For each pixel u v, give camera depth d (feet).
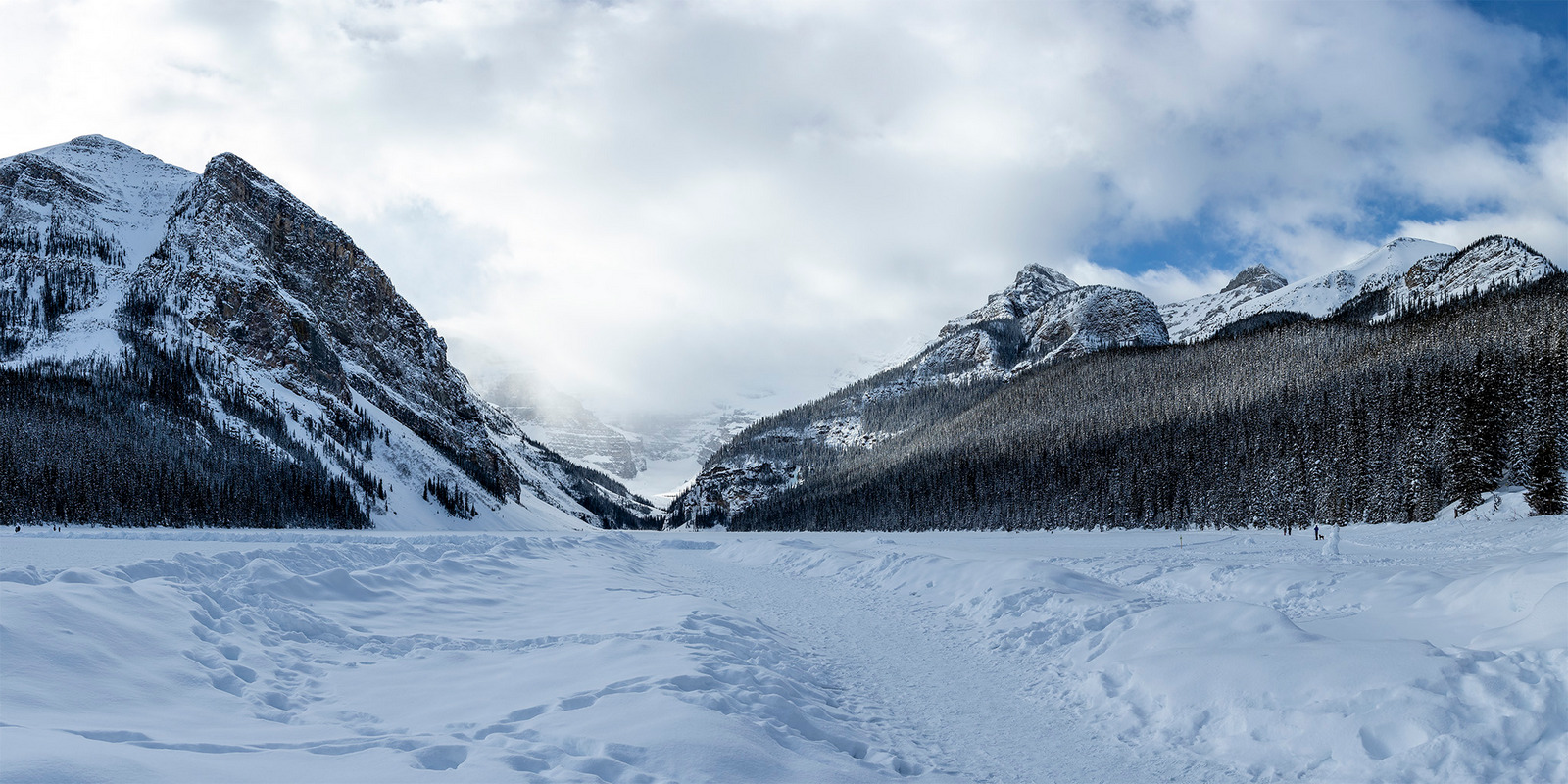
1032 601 72.18
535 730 33.42
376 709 37.83
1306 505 278.46
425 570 76.43
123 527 300.81
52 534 259.39
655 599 73.15
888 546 168.45
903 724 43.32
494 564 92.02
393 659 48.16
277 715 35.76
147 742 28.17
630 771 29.17
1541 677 34.58
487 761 28.71
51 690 31.76
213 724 32.68
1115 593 78.64
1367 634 55.93
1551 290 440.45
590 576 94.84
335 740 31.07
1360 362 411.13
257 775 25.80
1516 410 248.32
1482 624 51.90
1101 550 196.85
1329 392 358.02
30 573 48.03
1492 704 33.71
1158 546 208.85
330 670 44.45
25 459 306.14
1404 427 268.82
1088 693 47.96
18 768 21.93
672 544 229.66
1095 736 41.29
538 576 90.17
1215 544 202.39
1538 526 170.71
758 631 62.59
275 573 58.75
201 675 38.47
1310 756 34.63
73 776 22.44
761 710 39.37
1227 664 43.32
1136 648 52.13
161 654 39.32
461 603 68.54
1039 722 43.80
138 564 53.42
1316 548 165.78
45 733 25.94
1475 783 29.76
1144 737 40.45
